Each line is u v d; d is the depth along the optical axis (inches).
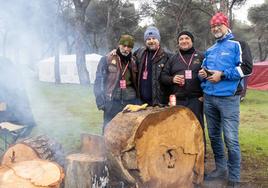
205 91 159.3
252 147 243.1
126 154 130.3
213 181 163.5
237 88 152.3
